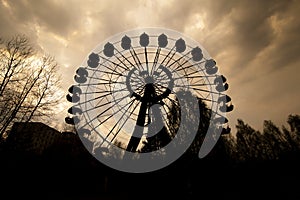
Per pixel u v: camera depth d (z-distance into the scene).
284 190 12.63
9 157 17.81
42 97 23.05
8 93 21.39
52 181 16.78
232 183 13.45
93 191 16.11
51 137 23.22
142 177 14.81
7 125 20.19
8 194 15.24
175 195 13.65
